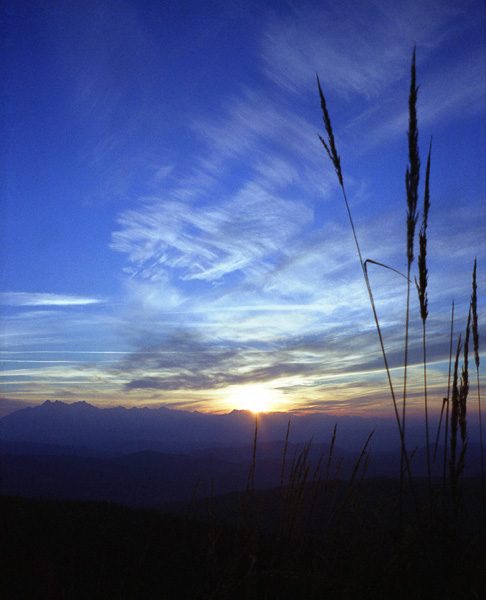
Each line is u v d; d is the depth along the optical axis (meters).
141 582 2.89
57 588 2.74
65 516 5.29
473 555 1.72
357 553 1.87
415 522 1.77
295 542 2.13
